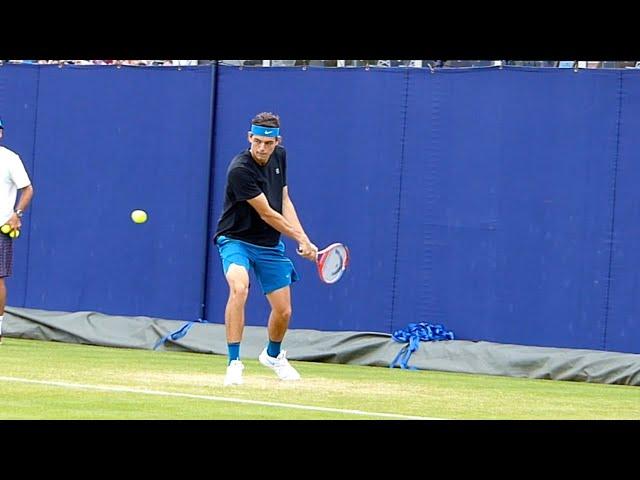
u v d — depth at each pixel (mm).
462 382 33031
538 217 38000
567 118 37688
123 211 43188
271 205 28906
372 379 32312
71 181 43812
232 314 28344
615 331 37156
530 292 38094
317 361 38906
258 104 41406
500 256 38375
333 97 40344
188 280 42312
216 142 42031
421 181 39312
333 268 30000
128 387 27094
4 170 38156
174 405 23906
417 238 39344
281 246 29422
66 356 36375
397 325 39500
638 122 36969
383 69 39750
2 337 42969
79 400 24234
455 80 38906
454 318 38906
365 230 39938
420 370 37156
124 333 41875
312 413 23328
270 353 30328
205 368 33719
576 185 37625
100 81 43469
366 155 39969
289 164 40812
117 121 43250
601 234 37344
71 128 43844
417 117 39375
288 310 29656
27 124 44344
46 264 44062
